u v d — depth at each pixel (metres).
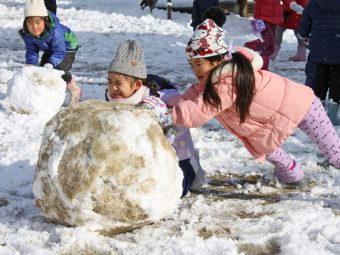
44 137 4.77
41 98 8.50
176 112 5.02
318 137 5.45
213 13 11.66
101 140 4.44
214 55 5.23
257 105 5.23
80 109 4.72
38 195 4.71
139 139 4.50
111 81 5.25
